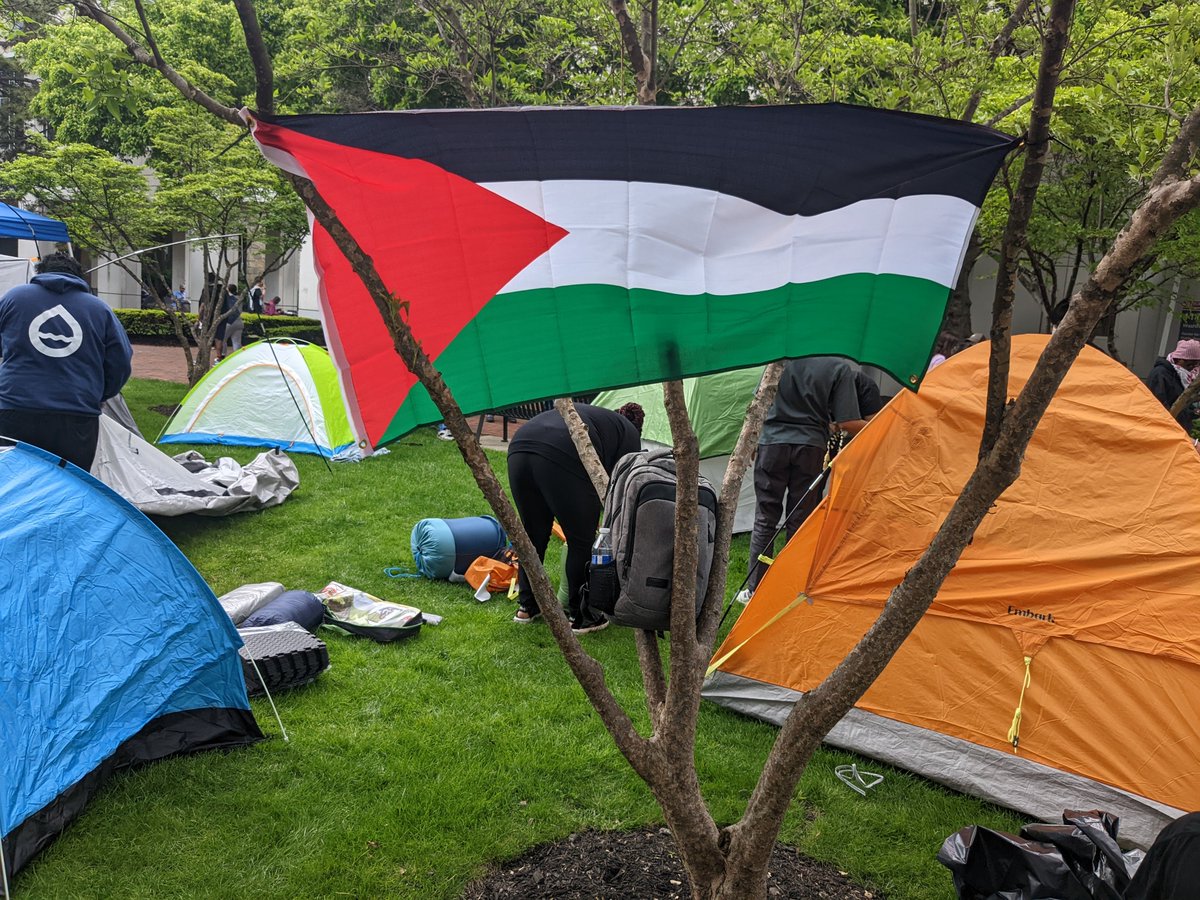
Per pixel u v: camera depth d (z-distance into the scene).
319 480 8.88
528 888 3.21
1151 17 4.28
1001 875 2.87
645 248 2.35
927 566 2.29
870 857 3.54
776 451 5.81
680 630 2.73
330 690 4.62
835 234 2.36
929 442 4.27
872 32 8.19
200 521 7.30
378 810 3.62
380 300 2.07
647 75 2.63
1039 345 4.19
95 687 3.53
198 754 3.93
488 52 5.86
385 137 2.17
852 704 2.41
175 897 3.09
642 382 2.42
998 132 2.24
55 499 3.71
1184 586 3.74
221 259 13.24
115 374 5.70
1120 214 7.63
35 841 3.21
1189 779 3.64
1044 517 4.02
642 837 3.53
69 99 16.81
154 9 16.03
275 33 16.30
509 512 2.37
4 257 9.48
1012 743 3.98
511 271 2.35
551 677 4.91
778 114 2.26
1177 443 3.85
